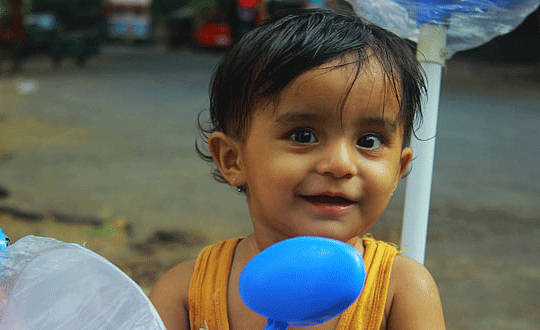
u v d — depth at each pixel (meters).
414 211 1.42
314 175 1.01
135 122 8.65
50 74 14.19
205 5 26.14
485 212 5.09
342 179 1.00
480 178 6.13
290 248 0.72
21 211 4.78
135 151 7.02
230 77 1.10
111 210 4.91
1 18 18.78
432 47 1.41
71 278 0.73
